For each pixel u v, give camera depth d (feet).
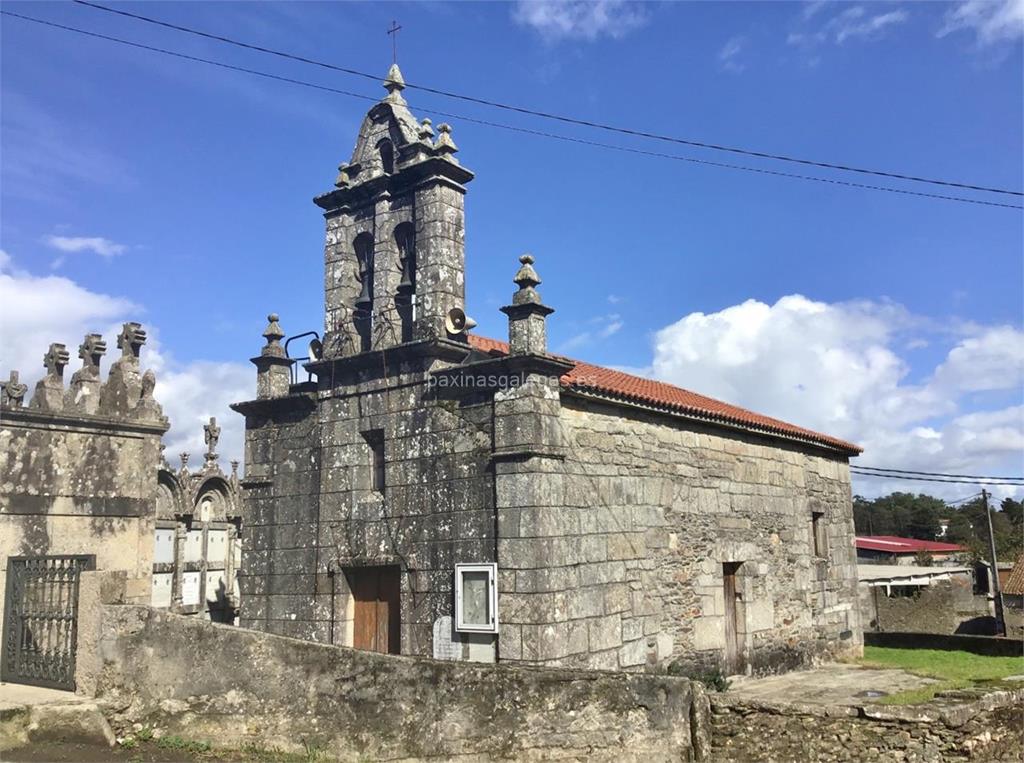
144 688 29.66
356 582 43.83
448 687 26.55
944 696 29.86
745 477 55.16
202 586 78.13
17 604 33.47
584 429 41.50
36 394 36.55
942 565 154.40
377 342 44.16
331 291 47.14
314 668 27.84
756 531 55.47
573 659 37.60
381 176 45.16
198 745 28.30
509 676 26.45
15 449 35.42
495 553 37.76
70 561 34.76
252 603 46.85
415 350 41.47
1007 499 265.54
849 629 66.74
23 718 28.12
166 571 74.33
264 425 48.60
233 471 83.05
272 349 48.93
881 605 101.60
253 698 28.30
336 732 27.17
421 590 39.99
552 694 26.32
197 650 29.19
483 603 37.73
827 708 27.37
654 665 43.52
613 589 41.32
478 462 39.14
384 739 26.63
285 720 27.78
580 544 39.55
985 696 29.25
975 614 111.45
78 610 31.24
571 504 39.42
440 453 40.50
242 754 27.66
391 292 44.86
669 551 46.39
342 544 43.52
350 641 43.11
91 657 30.60
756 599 54.24
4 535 34.58
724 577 52.49
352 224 47.55
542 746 25.93
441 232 43.06
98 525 37.99
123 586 31.99
